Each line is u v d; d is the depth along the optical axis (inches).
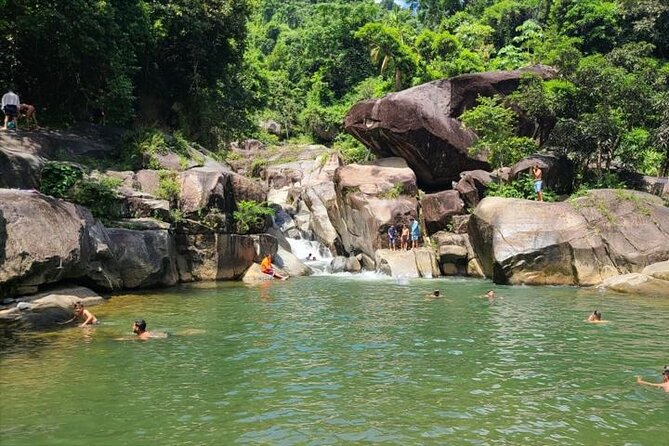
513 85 981.8
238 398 231.9
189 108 1087.0
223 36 1047.0
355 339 348.5
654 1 1486.2
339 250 968.3
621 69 939.3
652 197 734.5
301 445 182.9
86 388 244.4
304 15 3319.4
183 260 679.7
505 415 211.8
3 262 399.9
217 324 395.9
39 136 669.9
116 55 788.0
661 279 566.3
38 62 775.7
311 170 1434.5
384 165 962.7
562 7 1752.0
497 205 703.1
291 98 2285.9
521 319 421.1
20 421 204.2
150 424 201.9
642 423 204.1
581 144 885.2
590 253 640.4
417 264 780.0
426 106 943.7
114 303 485.7
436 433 193.0
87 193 582.2
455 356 305.4
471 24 2081.7
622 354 310.3
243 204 759.7
